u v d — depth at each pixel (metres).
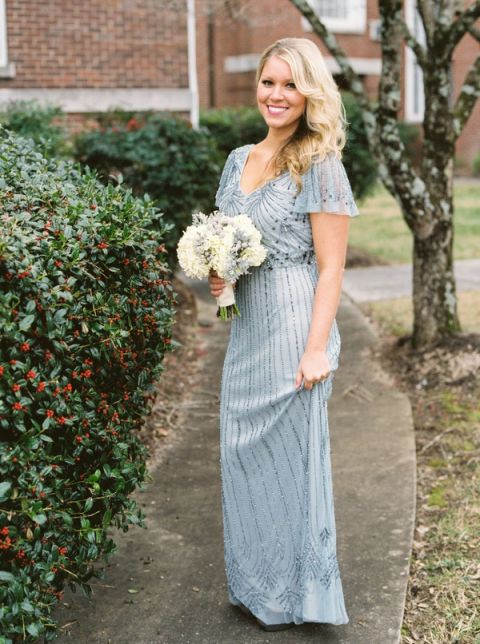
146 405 3.21
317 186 2.76
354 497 4.03
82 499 2.73
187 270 2.80
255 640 2.90
